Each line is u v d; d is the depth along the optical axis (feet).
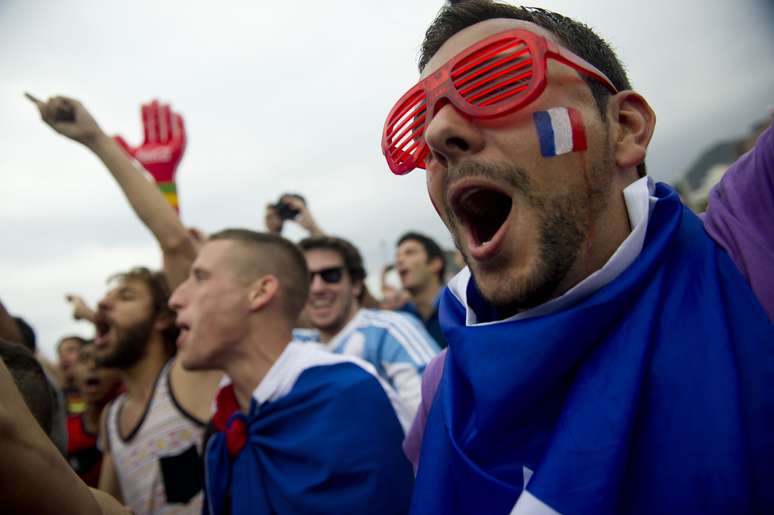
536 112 2.54
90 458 9.53
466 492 2.66
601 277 2.56
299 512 4.60
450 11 3.19
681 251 2.63
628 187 2.77
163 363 7.66
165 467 6.49
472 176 2.64
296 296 5.79
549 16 3.04
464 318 3.35
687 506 2.07
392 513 4.64
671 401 2.25
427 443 3.07
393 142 3.28
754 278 2.39
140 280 7.85
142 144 9.23
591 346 2.54
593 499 2.12
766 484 2.00
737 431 2.05
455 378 3.10
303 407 5.00
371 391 5.06
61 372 16.34
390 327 9.36
